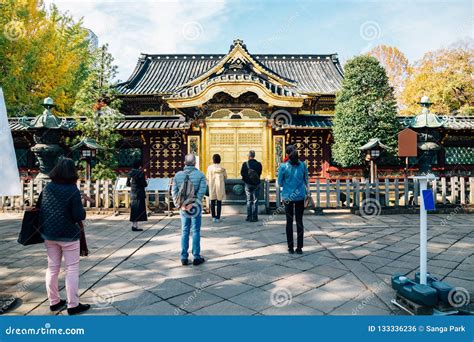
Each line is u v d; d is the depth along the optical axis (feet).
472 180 30.66
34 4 50.39
